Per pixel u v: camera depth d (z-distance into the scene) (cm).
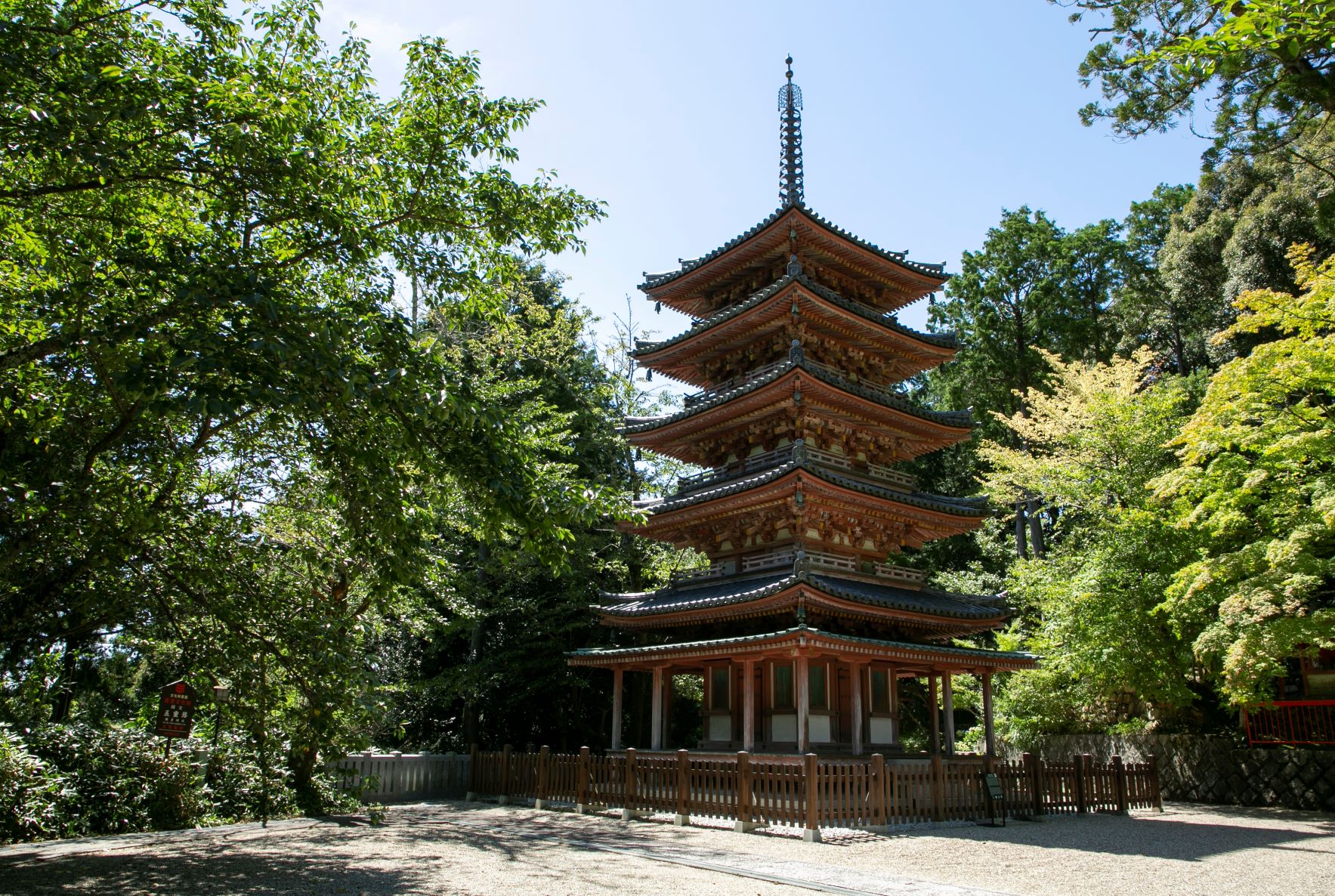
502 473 1039
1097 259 5381
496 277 1459
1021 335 5181
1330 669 2652
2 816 1528
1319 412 2086
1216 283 4397
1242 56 1310
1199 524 2467
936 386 5744
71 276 1074
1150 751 2812
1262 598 2017
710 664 2470
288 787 2042
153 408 768
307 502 1418
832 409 2534
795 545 2395
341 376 855
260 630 1188
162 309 909
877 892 1112
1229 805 2517
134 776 1775
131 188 1102
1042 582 3133
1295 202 3600
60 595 1178
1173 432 2972
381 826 1828
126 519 1059
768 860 1380
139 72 1012
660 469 4138
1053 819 1995
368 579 1338
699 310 3183
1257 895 1144
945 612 2336
